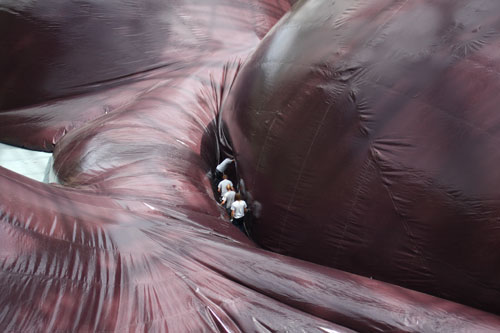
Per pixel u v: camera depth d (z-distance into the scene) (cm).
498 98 610
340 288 588
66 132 1211
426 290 657
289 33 877
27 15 1295
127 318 485
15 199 530
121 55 1302
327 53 771
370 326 549
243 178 892
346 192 704
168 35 1312
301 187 763
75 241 534
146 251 588
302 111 776
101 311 477
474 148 611
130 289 520
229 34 1334
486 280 609
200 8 1349
